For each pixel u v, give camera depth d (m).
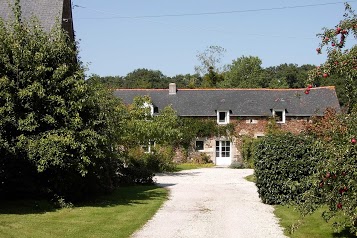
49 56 11.93
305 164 12.93
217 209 12.38
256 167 13.80
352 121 6.68
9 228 8.84
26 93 11.16
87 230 9.06
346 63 6.85
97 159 12.98
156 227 9.75
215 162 35.06
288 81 72.06
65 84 11.91
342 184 6.79
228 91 37.50
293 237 8.68
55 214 10.85
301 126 34.88
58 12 18.56
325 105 35.53
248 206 12.93
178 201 14.00
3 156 11.38
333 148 6.89
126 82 86.25
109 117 14.04
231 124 35.09
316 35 7.30
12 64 11.59
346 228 9.03
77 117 11.80
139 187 18.00
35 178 12.32
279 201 13.14
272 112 35.09
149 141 26.44
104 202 13.38
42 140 11.19
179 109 35.78
